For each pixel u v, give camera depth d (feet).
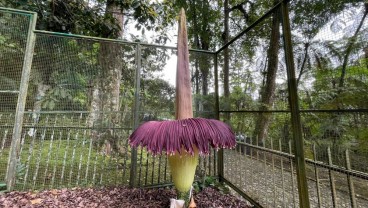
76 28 11.58
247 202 7.09
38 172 7.98
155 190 7.84
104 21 12.58
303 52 4.89
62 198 6.80
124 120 8.20
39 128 7.49
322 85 4.38
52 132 7.64
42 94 7.44
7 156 7.06
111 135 8.30
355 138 3.76
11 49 7.11
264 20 6.39
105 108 8.09
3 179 6.98
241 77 7.60
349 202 3.89
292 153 5.23
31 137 7.41
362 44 3.65
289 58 5.29
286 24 5.40
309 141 4.74
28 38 7.26
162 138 4.22
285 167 5.56
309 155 4.73
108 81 8.18
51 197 6.81
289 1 5.34
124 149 8.35
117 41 8.26
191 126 4.39
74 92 7.80
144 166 8.79
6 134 7.04
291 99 5.20
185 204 5.25
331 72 4.20
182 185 5.26
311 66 4.65
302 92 4.91
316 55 4.54
